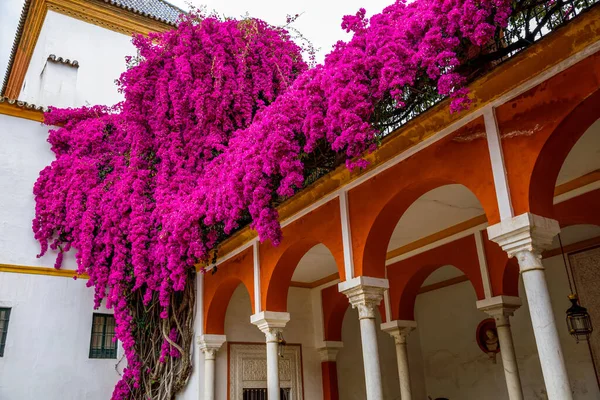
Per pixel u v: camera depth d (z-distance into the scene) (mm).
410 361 10531
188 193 7590
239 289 9281
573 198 5766
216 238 6875
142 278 7945
